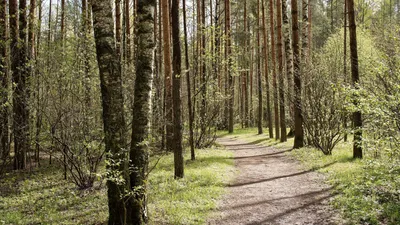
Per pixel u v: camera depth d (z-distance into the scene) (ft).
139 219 18.80
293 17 47.85
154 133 40.68
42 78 33.09
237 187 28.84
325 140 39.52
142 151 19.27
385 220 16.72
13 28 39.01
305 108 43.75
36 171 39.86
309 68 44.37
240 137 80.43
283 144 55.88
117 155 18.11
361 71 31.78
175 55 31.58
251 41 104.94
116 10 46.68
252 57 106.93
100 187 30.48
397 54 22.21
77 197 27.76
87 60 31.78
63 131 30.76
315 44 121.90
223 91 66.90
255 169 36.76
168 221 19.85
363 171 26.61
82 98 31.48
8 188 31.86
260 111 83.76
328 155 38.09
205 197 24.99
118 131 18.24
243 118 111.14
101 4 18.03
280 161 40.96
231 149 56.49
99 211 23.00
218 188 27.63
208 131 59.11
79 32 32.04
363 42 66.13
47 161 47.09
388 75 21.43
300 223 19.07
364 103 21.33
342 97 35.73
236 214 21.62
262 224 19.60
